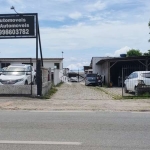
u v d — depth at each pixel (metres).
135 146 5.80
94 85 32.78
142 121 8.60
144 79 17.38
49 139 6.40
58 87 28.39
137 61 31.27
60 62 48.97
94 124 8.12
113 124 8.13
